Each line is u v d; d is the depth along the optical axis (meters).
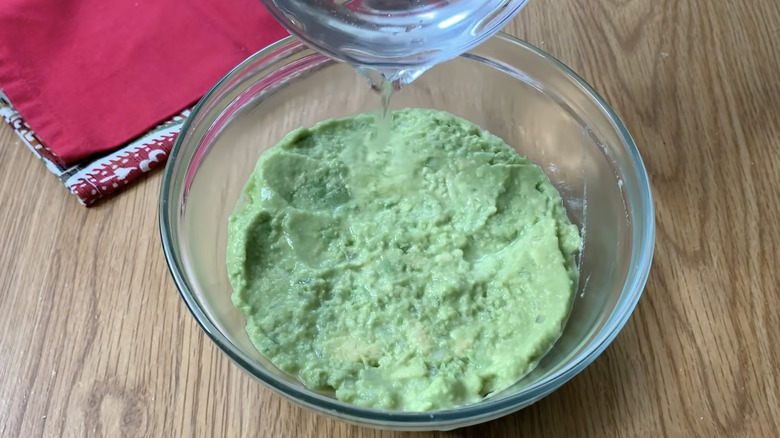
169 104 0.36
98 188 0.32
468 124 0.34
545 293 0.28
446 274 0.29
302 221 0.30
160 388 0.27
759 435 0.26
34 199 0.32
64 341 0.28
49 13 0.38
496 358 0.26
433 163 0.32
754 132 0.34
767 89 0.35
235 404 0.27
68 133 0.34
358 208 0.31
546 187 0.32
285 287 0.28
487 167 0.32
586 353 0.23
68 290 0.30
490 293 0.28
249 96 0.33
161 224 0.25
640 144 0.34
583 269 0.30
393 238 0.30
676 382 0.27
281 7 0.25
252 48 0.39
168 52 0.38
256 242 0.29
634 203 0.28
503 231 0.30
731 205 0.32
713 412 0.26
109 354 0.28
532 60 0.33
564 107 0.33
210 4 0.40
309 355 0.27
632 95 0.36
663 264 0.30
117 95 0.36
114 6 0.40
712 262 0.30
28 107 0.35
